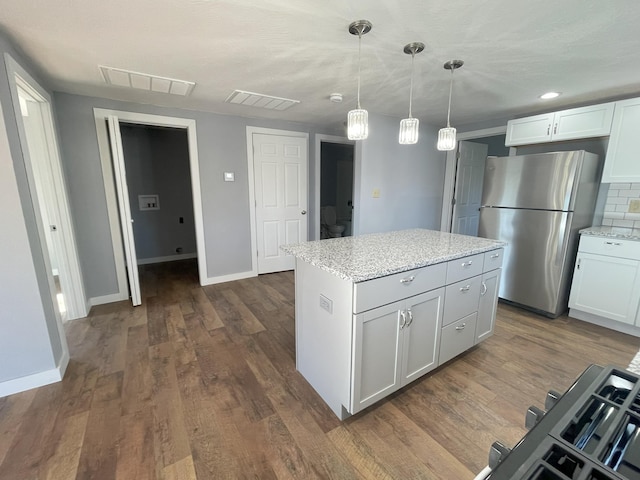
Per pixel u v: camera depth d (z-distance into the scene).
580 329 2.65
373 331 1.54
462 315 2.07
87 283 3.07
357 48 1.87
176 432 1.54
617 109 2.57
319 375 1.78
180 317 2.87
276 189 4.14
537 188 2.82
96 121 2.92
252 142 3.85
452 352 2.06
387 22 1.57
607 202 2.96
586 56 1.97
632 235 2.44
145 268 4.55
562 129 2.91
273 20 1.55
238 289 3.64
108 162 3.03
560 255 2.73
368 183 3.66
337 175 6.77
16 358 1.79
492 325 2.40
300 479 1.30
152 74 2.31
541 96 2.84
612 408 0.52
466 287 2.04
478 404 1.75
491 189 3.18
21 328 1.78
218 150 3.62
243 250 4.01
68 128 2.81
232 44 1.82
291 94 2.82
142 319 2.82
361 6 1.43
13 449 1.43
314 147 4.39
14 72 1.78
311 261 1.66
